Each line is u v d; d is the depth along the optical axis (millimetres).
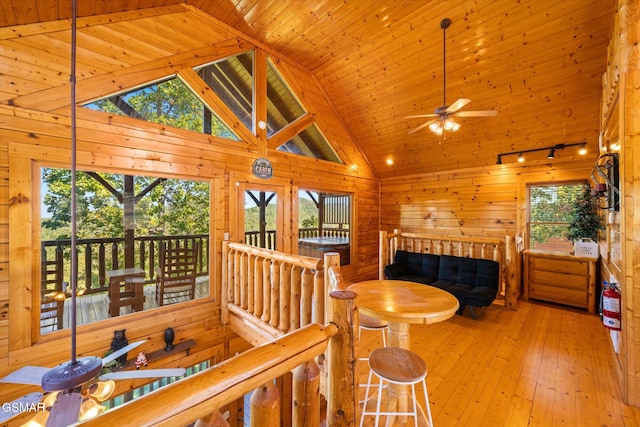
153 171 3129
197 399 593
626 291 2115
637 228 2072
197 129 3561
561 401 2154
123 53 2967
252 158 4027
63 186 2686
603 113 3346
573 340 3141
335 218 5992
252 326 2965
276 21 3689
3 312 2314
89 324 2732
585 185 4266
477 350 2955
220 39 3721
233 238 3744
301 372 873
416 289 2225
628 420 1949
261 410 735
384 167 6301
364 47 4129
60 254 2668
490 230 5168
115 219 2998
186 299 3422
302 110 4934
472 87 4035
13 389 2318
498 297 4473
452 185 5648
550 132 4191
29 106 2459
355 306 988
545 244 4734
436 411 2072
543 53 3363
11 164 2365
